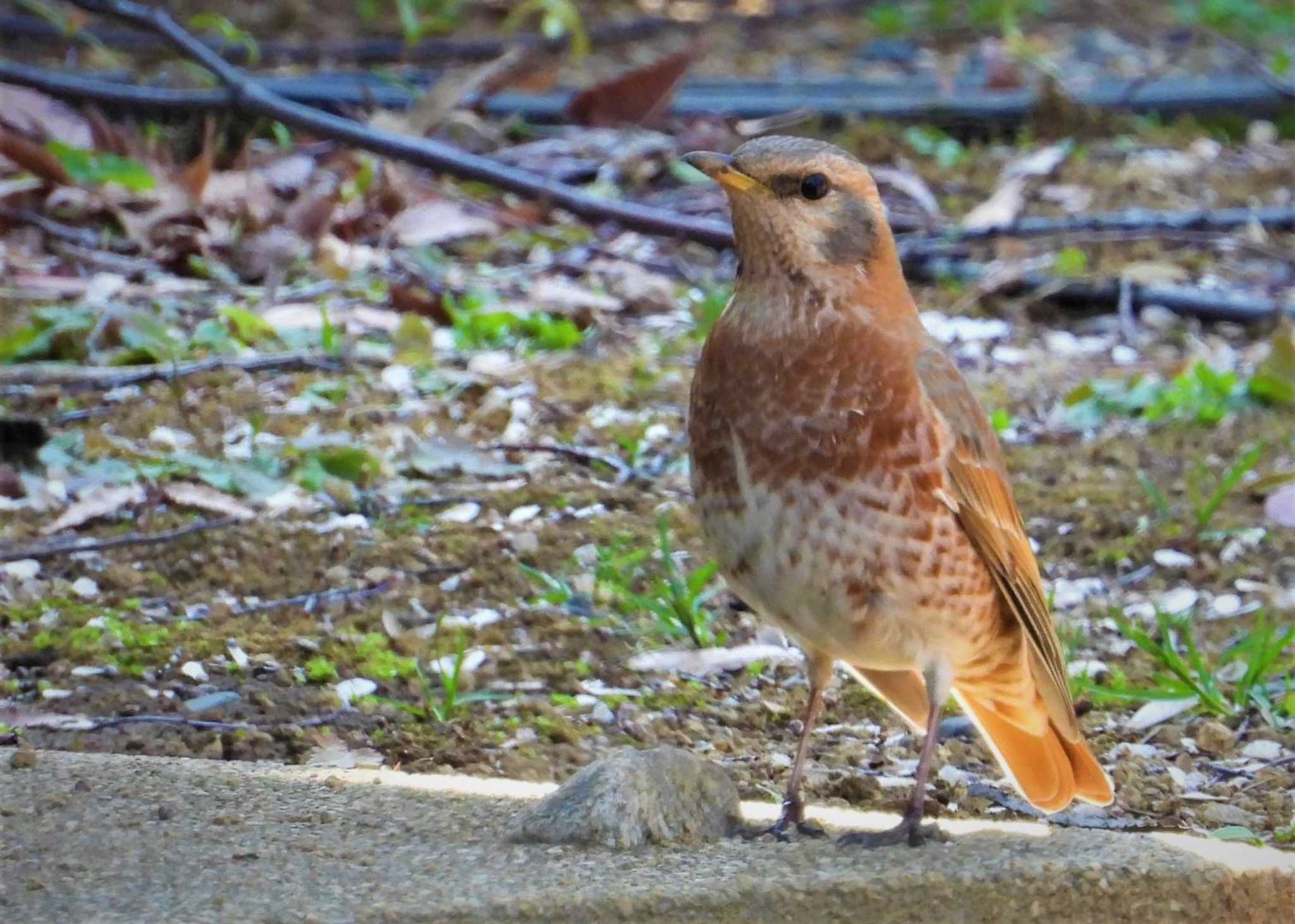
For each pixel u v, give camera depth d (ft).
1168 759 28.68
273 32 69.77
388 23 71.36
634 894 20.95
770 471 23.84
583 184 55.88
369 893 20.83
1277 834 25.95
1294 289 50.42
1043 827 24.35
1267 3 82.58
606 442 39.63
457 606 32.55
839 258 24.00
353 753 27.20
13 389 39.99
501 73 61.82
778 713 29.78
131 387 40.86
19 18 67.21
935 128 62.49
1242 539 36.27
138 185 48.80
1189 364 44.34
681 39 73.46
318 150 54.54
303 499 36.04
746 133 59.67
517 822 22.90
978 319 48.01
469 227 50.24
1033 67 70.59
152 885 20.94
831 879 21.53
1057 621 32.94
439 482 37.42
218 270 46.93
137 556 33.65
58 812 22.94
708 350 24.48
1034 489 38.45
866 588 23.98
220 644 30.55
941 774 28.07
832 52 72.23
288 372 41.98
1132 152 62.08
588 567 34.06
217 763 24.98
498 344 44.50
